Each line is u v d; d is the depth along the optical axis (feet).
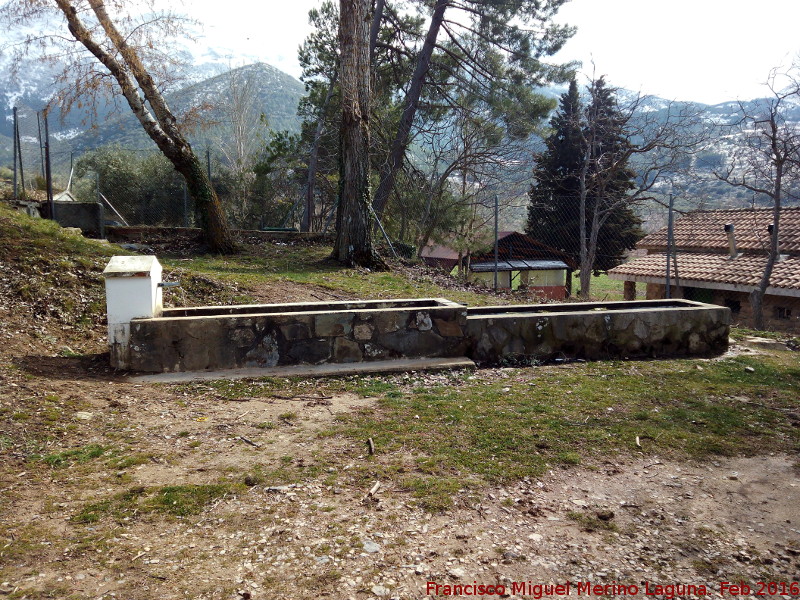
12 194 47.70
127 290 18.49
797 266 55.01
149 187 77.61
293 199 85.81
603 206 87.04
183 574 8.36
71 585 8.00
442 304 21.79
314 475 11.65
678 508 10.65
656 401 16.33
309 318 19.51
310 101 80.43
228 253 44.70
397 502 10.62
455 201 67.97
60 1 38.34
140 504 10.32
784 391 17.37
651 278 63.52
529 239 84.99
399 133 66.03
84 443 13.04
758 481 11.75
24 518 9.72
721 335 22.52
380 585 8.23
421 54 66.08
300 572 8.49
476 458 12.51
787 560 9.07
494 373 19.39
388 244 49.29
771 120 47.37
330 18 75.56
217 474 11.66
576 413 15.26
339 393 17.17
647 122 66.95
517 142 70.79
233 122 107.86
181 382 17.72
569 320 21.26
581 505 10.67
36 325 21.56
